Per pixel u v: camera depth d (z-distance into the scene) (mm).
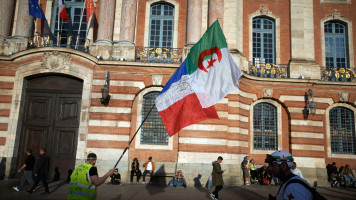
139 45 16516
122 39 15477
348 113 16859
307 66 16688
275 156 3242
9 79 14867
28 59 14844
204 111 6012
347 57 17750
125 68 14984
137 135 14805
